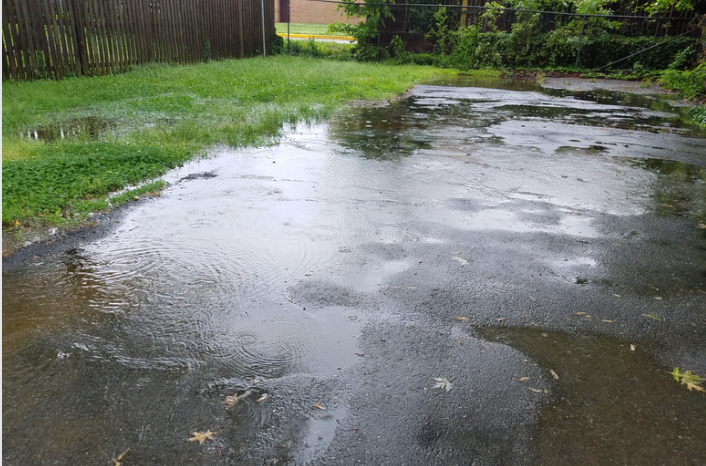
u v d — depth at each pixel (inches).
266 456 86.2
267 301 133.0
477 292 139.9
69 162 227.8
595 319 129.5
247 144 294.4
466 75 761.6
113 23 516.7
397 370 108.0
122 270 147.7
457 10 898.1
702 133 369.4
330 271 149.3
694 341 121.6
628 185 239.5
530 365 111.0
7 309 127.2
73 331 119.2
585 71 802.2
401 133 339.3
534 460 86.6
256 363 109.4
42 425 92.0
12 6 417.4
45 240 165.0
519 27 835.4
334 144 302.5
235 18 729.0
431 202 208.8
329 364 109.3
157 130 306.7
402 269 151.6
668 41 776.9
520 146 312.8
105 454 86.2
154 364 108.7
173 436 90.1
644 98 553.9
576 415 97.2
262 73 562.3
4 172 209.0
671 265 159.9
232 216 188.7
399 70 727.1
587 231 184.4
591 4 807.7
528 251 166.2
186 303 131.5
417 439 90.0
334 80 542.3
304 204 202.4
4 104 350.9
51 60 457.4
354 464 84.7
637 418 97.1
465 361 111.5
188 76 519.2
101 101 391.5
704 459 88.2
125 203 198.7
